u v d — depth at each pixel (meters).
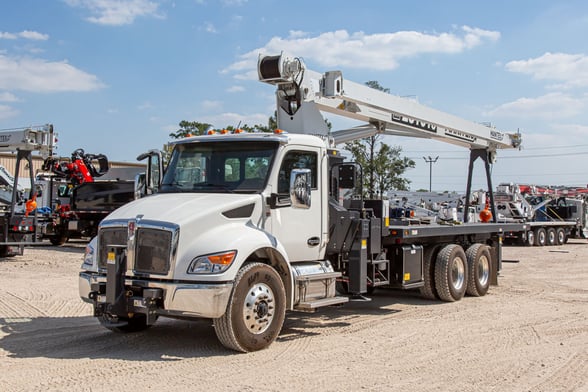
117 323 8.10
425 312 10.24
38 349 7.28
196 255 6.64
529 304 11.19
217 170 7.87
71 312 9.86
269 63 8.66
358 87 10.13
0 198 21.06
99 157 24.88
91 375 6.10
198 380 5.93
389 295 12.30
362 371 6.35
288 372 6.25
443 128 13.09
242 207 7.22
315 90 9.36
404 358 6.95
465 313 10.14
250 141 7.82
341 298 8.39
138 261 6.84
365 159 38.97
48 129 18.11
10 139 18.00
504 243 30.77
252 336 7.00
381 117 11.08
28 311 9.87
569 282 14.77
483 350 7.41
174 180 8.07
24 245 18.36
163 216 6.82
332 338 8.02
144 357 6.87
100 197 22.94
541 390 5.77
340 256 9.09
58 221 23.64
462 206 28.08
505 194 29.94
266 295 7.14
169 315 6.79
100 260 7.27
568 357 7.09
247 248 6.88
